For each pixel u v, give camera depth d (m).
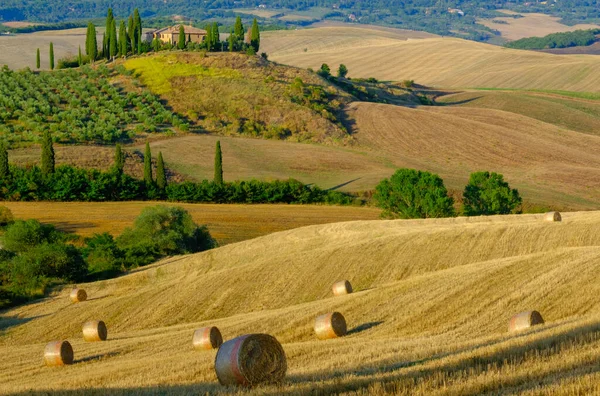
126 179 157.38
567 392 28.47
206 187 156.50
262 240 100.56
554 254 64.31
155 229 116.00
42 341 73.88
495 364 33.00
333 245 84.75
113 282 93.31
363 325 54.84
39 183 154.12
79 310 80.38
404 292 60.41
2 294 89.94
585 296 52.50
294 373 37.72
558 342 35.81
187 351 54.00
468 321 51.75
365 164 195.00
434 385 31.33
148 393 36.94
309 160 196.00
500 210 140.38
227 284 77.75
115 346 59.91
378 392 31.12
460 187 168.00
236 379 35.59
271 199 156.50
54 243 103.25
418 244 80.00
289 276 77.06
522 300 53.94
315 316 58.62
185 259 96.94
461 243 79.38
